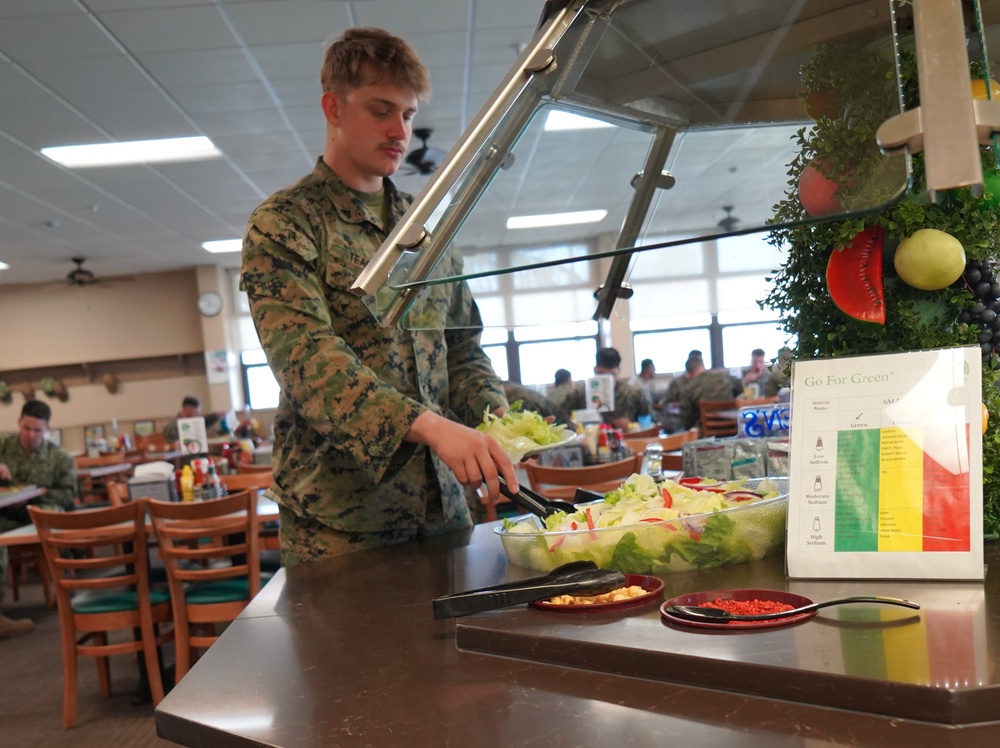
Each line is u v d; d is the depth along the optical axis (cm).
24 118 628
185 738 86
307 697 87
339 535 165
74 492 636
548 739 71
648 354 1251
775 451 167
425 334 173
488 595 101
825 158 88
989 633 76
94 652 360
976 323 119
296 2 491
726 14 103
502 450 133
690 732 69
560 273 142
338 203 165
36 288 1322
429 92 171
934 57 83
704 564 111
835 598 92
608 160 105
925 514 98
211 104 639
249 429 1018
